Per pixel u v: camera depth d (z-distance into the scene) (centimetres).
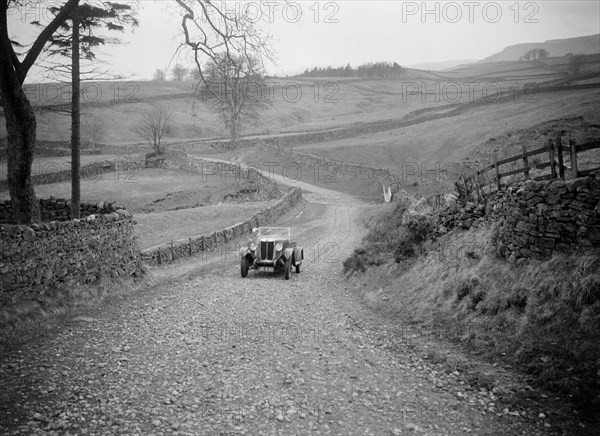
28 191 1335
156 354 862
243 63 1329
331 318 1173
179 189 5425
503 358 823
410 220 1842
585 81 10231
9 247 1058
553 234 1012
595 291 822
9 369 761
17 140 1295
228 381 747
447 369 802
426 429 604
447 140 7012
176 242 2444
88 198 4972
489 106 9412
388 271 1583
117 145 8900
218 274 1892
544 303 895
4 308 1000
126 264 1530
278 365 824
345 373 796
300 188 5878
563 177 1042
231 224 3472
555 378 708
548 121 5391
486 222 1387
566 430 585
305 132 10194
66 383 716
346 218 4078
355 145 7981
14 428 572
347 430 601
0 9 1160
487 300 1019
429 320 1088
